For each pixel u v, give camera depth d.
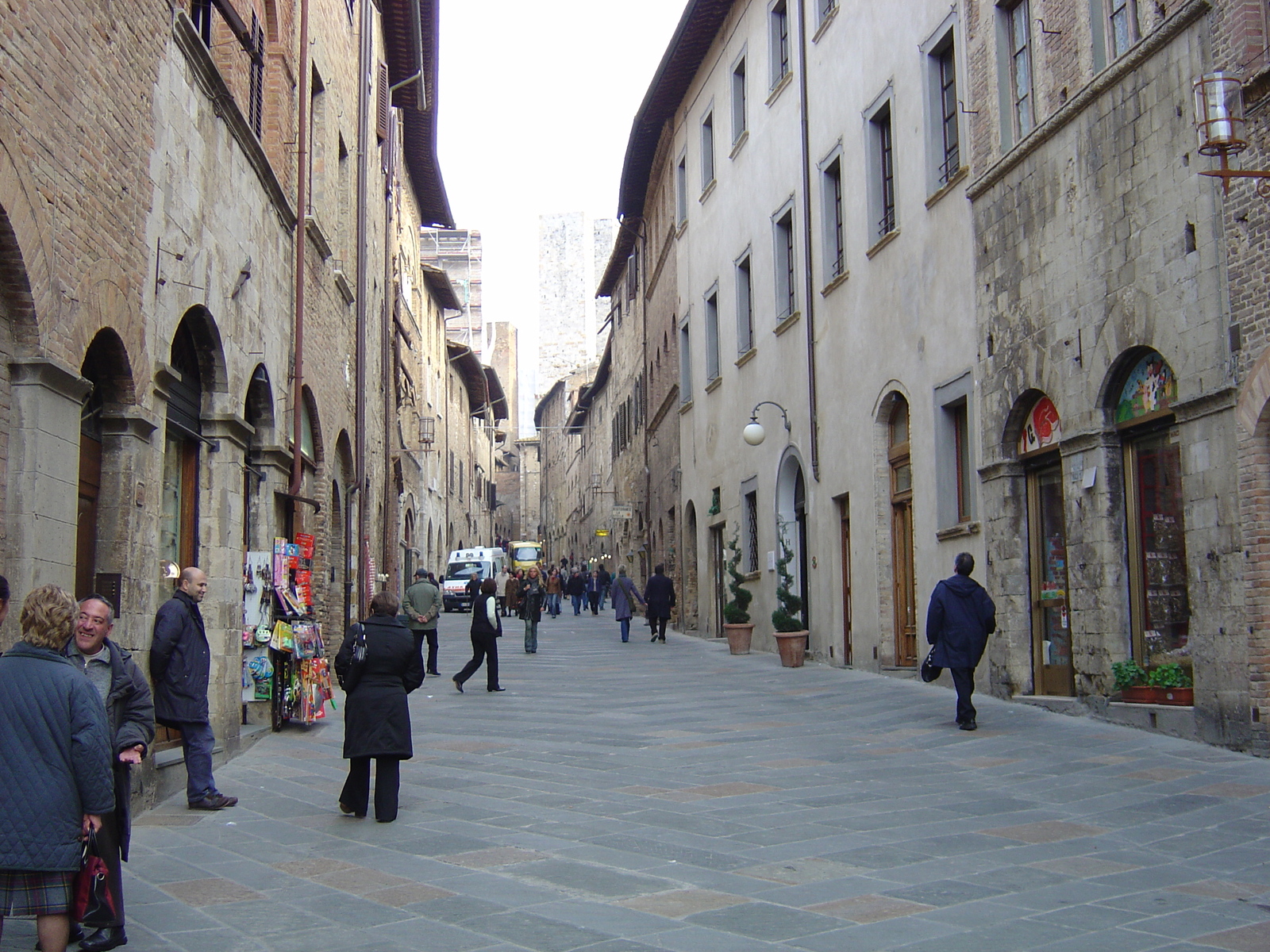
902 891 6.37
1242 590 10.33
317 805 9.26
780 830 7.93
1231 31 10.51
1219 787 8.94
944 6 16.47
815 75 21.81
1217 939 5.49
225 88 11.36
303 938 5.70
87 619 5.89
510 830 8.12
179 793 9.82
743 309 27.11
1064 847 7.33
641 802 8.98
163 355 9.97
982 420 15.22
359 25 21.53
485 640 17.72
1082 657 12.87
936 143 16.89
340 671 8.70
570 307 101.56
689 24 28.42
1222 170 9.55
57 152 7.75
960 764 10.41
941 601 12.58
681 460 33.06
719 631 29.12
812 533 21.92
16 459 7.38
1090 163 12.76
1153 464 12.09
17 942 5.79
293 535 15.84
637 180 38.81
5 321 7.33
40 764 4.91
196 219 10.85
